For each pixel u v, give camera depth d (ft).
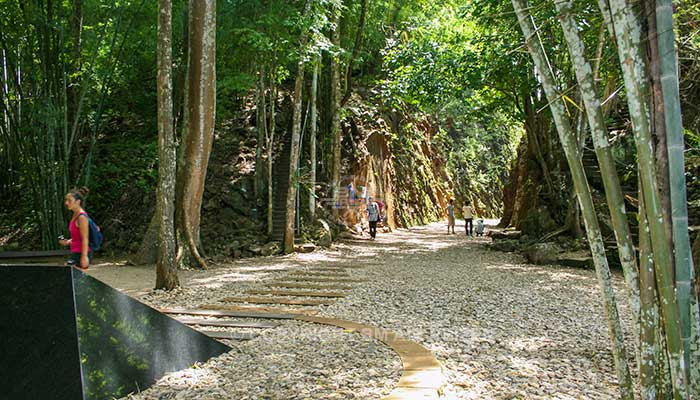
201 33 37.06
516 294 25.59
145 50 49.55
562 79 38.65
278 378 12.67
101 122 58.59
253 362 14.17
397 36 66.28
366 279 31.14
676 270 6.37
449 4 65.16
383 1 62.80
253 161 58.44
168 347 13.39
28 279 11.45
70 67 45.62
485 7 40.27
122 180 53.47
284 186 56.13
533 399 11.16
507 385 12.10
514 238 51.52
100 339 11.57
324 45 44.45
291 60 43.88
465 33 49.55
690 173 34.22
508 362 14.01
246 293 26.76
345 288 27.91
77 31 44.96
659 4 6.34
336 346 15.64
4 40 43.45
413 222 84.38
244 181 55.31
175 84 52.08
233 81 46.11
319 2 43.62
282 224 51.67
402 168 85.25
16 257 33.65
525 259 40.19
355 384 12.02
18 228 49.24
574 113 37.27
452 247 51.67
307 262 41.11
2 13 41.88
